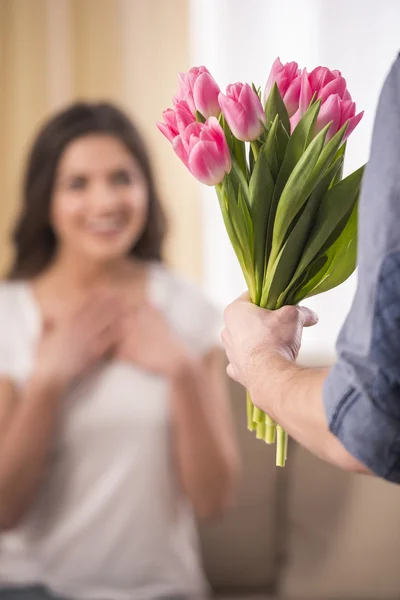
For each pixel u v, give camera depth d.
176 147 1.24
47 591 2.11
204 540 2.22
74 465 2.13
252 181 1.26
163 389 2.16
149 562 2.12
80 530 2.12
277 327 1.24
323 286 1.30
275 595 2.21
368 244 0.98
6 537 2.13
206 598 2.18
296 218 1.26
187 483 2.16
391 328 0.95
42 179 2.20
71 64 2.67
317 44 2.71
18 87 2.67
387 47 2.71
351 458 1.02
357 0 2.70
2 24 2.67
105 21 2.67
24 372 2.17
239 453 2.24
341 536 2.19
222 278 2.74
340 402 1.00
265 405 1.17
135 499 2.13
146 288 2.25
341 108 1.21
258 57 2.71
